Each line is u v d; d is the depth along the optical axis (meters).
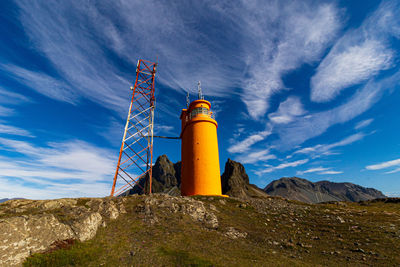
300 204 39.38
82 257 12.71
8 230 11.46
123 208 22.45
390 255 16.22
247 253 16.05
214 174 41.91
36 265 11.07
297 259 15.79
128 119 41.00
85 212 17.67
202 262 13.21
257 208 32.66
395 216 29.56
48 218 14.34
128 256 13.77
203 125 45.03
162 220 21.23
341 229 23.48
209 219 24.09
